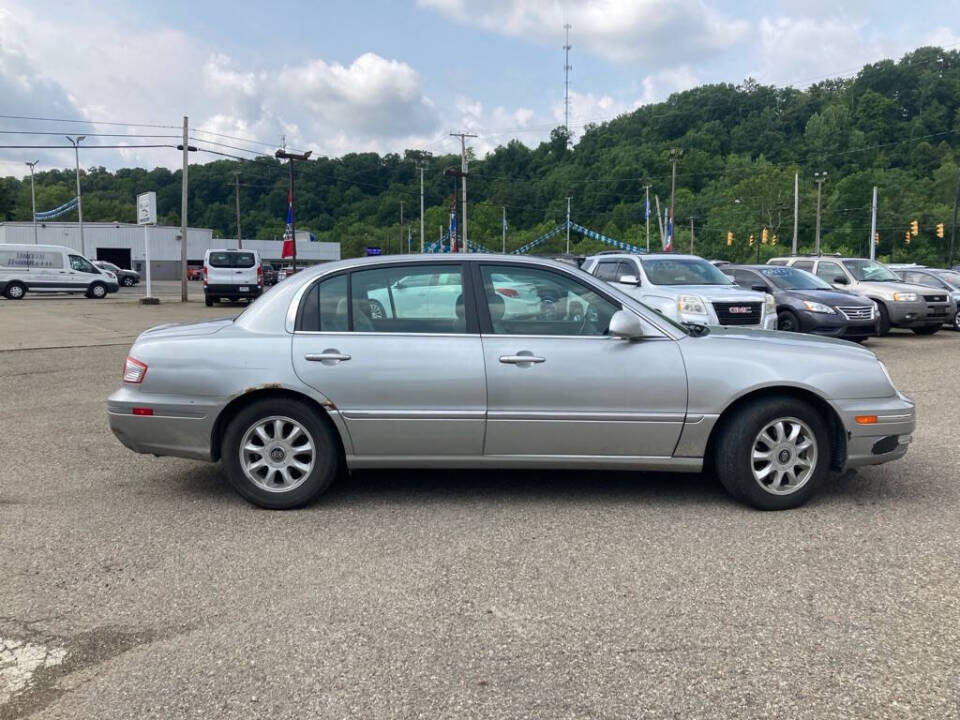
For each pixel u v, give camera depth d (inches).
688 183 3978.8
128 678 119.2
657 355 193.0
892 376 423.5
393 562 163.6
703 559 164.1
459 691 114.8
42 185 4975.4
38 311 960.3
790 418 194.1
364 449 196.4
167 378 196.4
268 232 3895.2
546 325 197.6
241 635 132.3
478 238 3823.8
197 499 207.9
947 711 108.8
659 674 119.0
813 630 132.3
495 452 195.9
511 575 156.4
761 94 4330.7
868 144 3786.9
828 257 717.3
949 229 3319.4
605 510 197.2
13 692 115.7
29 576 156.9
